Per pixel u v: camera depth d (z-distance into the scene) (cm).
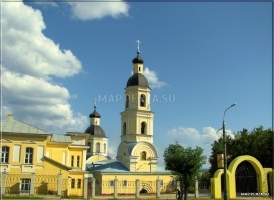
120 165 5912
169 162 4000
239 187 4531
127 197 4356
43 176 3888
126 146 5978
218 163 2938
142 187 5569
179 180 4031
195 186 4544
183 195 4053
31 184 3662
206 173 6303
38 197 3400
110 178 5469
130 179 5591
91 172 5900
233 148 5988
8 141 3816
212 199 3953
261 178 4459
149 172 5741
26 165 3831
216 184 4209
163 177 5812
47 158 3947
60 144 4594
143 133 6144
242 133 6203
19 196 3391
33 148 3912
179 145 4100
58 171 3962
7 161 3784
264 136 5834
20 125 3984
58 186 3725
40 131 3978
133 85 6241
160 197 4425
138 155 5909
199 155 3984
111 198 4094
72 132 5019
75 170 4769
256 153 5741
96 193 5419
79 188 4700
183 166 3922
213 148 6391
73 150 4891
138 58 6425
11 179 3738
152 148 6069
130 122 6125
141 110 6128
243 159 4431
